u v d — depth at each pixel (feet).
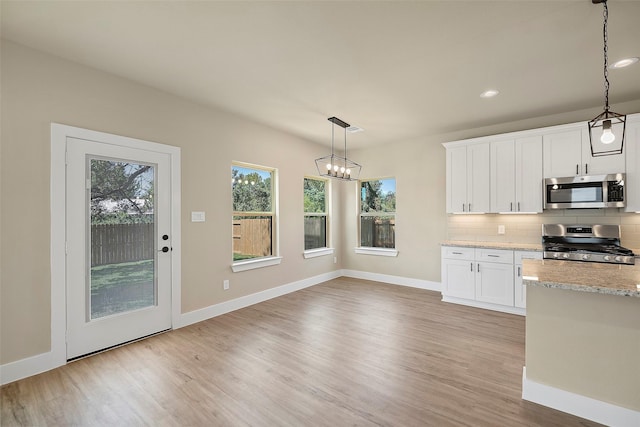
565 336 6.13
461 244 13.29
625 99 10.75
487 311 12.31
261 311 12.37
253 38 7.19
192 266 11.07
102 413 6.07
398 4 5.98
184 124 10.84
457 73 8.89
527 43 7.33
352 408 6.20
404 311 12.34
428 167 15.85
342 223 19.40
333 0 5.86
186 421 5.84
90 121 8.55
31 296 7.52
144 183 9.77
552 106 11.48
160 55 7.97
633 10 6.06
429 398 6.53
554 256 10.93
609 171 10.78
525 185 12.32
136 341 9.43
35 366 7.50
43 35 7.05
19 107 7.38
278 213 14.70
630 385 5.55
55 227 7.88
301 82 9.52
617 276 6.04
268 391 6.81
